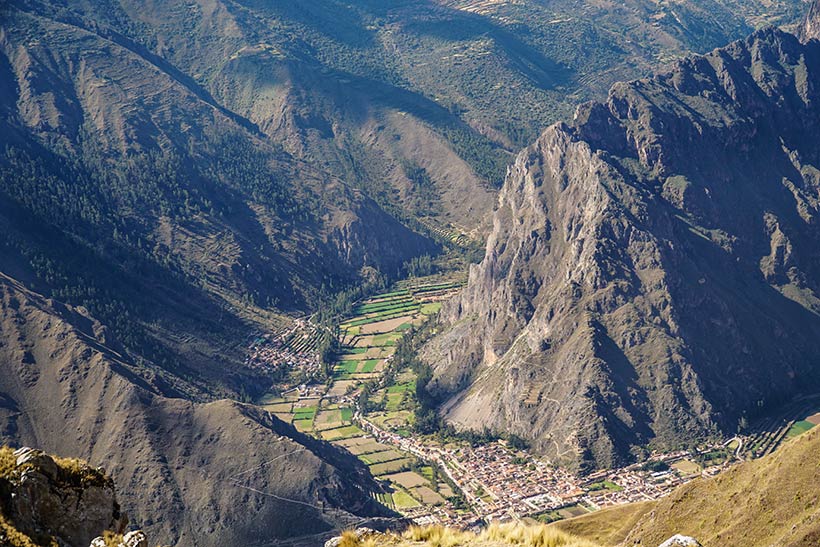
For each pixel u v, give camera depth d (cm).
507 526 5894
